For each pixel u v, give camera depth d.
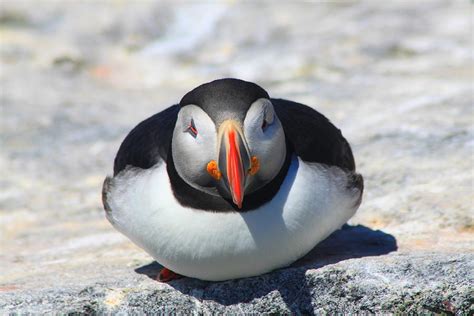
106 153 14.62
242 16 19.92
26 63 18.67
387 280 8.49
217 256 7.81
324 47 18.36
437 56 17.45
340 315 8.55
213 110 7.42
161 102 16.98
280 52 18.41
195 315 8.54
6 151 14.81
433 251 9.05
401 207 10.46
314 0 20.38
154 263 9.73
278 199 7.77
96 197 12.95
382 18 19.27
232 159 7.18
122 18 20.09
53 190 13.32
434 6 19.64
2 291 8.93
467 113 13.63
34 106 16.72
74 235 11.41
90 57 19.05
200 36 19.59
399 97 15.03
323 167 8.12
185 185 7.77
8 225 12.08
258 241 7.74
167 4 20.53
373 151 12.44
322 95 15.78
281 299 8.47
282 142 7.67
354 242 9.53
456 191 10.70
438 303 8.46
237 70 18.06
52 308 8.44
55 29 19.89
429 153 12.13
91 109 16.72
